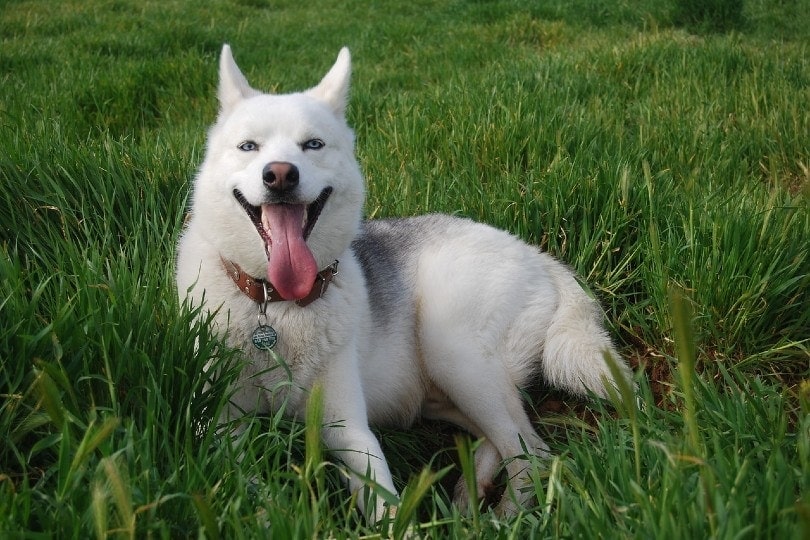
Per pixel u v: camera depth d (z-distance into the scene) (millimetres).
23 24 3992
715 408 1262
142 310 1211
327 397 1349
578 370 1502
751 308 1515
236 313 1346
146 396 1179
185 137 2051
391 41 3977
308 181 1338
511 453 1428
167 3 5066
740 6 3906
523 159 1969
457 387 1497
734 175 1960
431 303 1528
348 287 1405
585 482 1154
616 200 1718
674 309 943
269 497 1111
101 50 3471
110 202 1597
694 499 1044
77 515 1015
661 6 4191
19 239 1507
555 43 3656
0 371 1128
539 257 1628
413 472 1411
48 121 2043
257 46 4016
